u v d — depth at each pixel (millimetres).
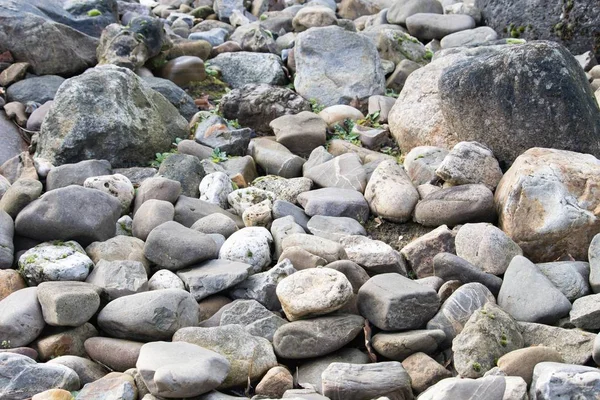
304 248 2920
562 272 2791
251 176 3496
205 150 3584
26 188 3049
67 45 4043
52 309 2617
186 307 2650
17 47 4008
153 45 4125
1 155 3605
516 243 2941
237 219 3193
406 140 3652
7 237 2938
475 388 2338
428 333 2590
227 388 2523
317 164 3477
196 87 4223
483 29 4574
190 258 2867
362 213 3197
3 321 2621
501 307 2727
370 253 2926
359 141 3748
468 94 3303
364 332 2637
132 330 2605
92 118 3463
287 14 5246
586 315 2625
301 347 2582
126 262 2812
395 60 4387
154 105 3684
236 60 4352
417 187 3266
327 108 3928
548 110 3182
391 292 2652
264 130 3857
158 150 3623
